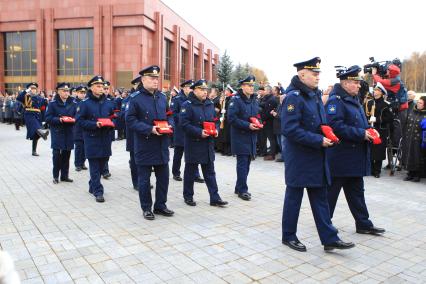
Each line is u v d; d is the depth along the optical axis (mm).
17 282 1790
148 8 31672
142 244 4754
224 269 4074
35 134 11859
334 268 4137
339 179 5152
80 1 31844
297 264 4230
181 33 40750
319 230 4578
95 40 31688
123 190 7691
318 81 4547
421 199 7152
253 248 4668
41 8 33062
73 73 33375
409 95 9484
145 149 5770
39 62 33344
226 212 6191
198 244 4773
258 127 6844
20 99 11867
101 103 7004
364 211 5238
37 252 4469
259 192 7574
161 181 5984
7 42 35000
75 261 4234
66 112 8070
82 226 5426
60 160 8234
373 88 9195
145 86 5910
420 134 8602
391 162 9773
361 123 5070
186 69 43844
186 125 6348
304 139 4324
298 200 4680
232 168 10336
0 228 5301
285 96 4605
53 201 6773
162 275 3916
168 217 5918
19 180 8500
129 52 31453
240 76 36906
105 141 6969
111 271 3996
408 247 4773
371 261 4336
